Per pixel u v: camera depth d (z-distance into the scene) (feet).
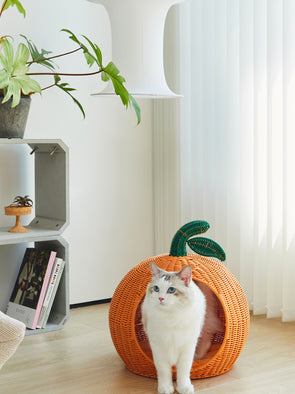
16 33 9.80
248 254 10.00
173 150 11.20
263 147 9.61
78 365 7.73
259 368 7.53
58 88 10.39
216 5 10.07
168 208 11.41
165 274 6.67
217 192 10.39
